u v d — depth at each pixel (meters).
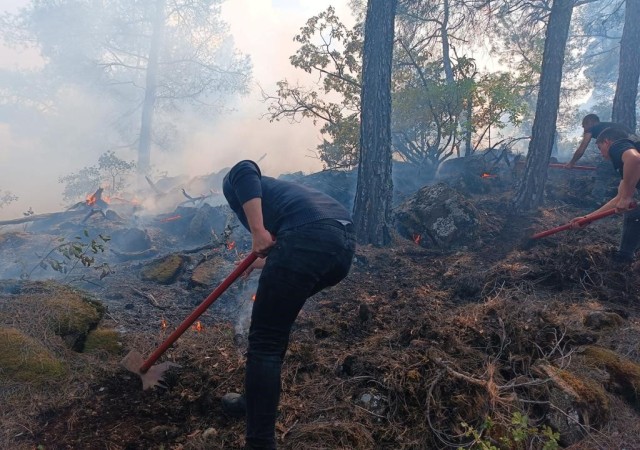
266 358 2.18
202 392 2.80
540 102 7.34
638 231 4.38
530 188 7.32
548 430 2.19
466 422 2.45
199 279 4.79
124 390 2.87
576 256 4.39
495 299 3.61
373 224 6.29
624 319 3.45
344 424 2.46
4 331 2.94
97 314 3.47
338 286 4.72
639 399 2.59
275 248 2.26
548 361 2.78
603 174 8.07
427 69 10.95
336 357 3.12
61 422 2.59
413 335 3.18
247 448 2.17
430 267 5.29
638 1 9.86
